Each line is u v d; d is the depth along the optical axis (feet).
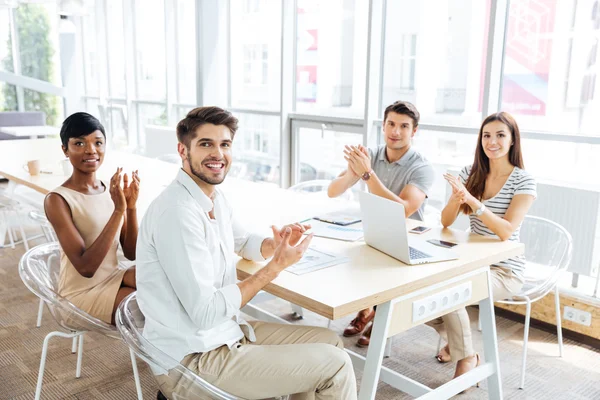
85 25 29.12
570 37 11.00
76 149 7.30
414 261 6.62
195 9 20.07
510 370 9.39
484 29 12.23
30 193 15.17
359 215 8.87
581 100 11.02
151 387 8.63
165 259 5.39
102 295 7.27
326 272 6.27
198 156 5.56
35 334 10.34
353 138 15.70
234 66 19.65
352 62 15.28
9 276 13.21
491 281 7.99
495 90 12.12
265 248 6.54
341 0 15.21
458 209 8.78
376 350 6.11
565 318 10.68
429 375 9.11
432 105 13.61
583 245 10.50
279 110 18.12
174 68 22.43
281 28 16.80
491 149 8.66
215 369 5.51
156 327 5.57
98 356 9.55
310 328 6.36
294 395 5.89
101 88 28.53
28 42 27.89
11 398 8.25
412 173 9.57
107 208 7.61
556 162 11.45
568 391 8.77
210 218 5.89
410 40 13.78
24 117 25.38
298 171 17.72
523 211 8.36
